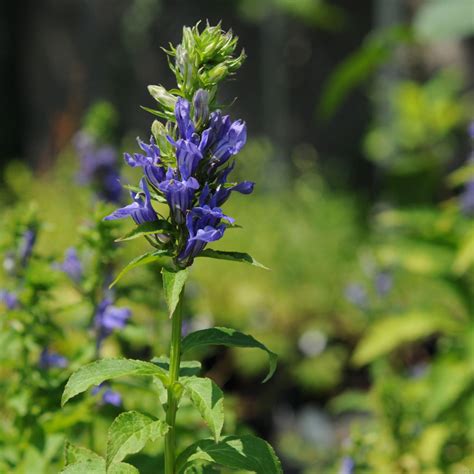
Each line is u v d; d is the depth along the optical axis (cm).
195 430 538
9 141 2603
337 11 1994
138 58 2438
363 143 1919
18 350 507
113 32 2455
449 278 826
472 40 1584
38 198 1504
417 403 700
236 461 332
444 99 1410
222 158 320
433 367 749
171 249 323
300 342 1140
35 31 2589
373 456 625
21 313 498
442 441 669
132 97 2441
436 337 1042
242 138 320
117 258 516
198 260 1246
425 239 835
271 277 1296
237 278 1267
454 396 719
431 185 1434
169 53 329
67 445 362
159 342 602
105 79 2456
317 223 1573
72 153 1827
